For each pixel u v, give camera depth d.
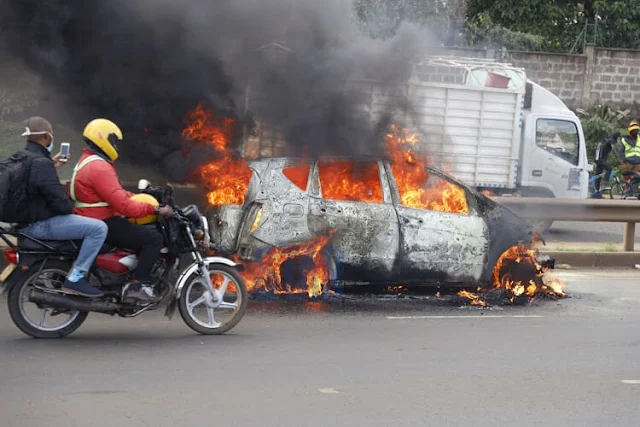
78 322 9.08
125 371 7.76
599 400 7.30
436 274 11.55
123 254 8.94
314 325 10.02
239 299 9.45
